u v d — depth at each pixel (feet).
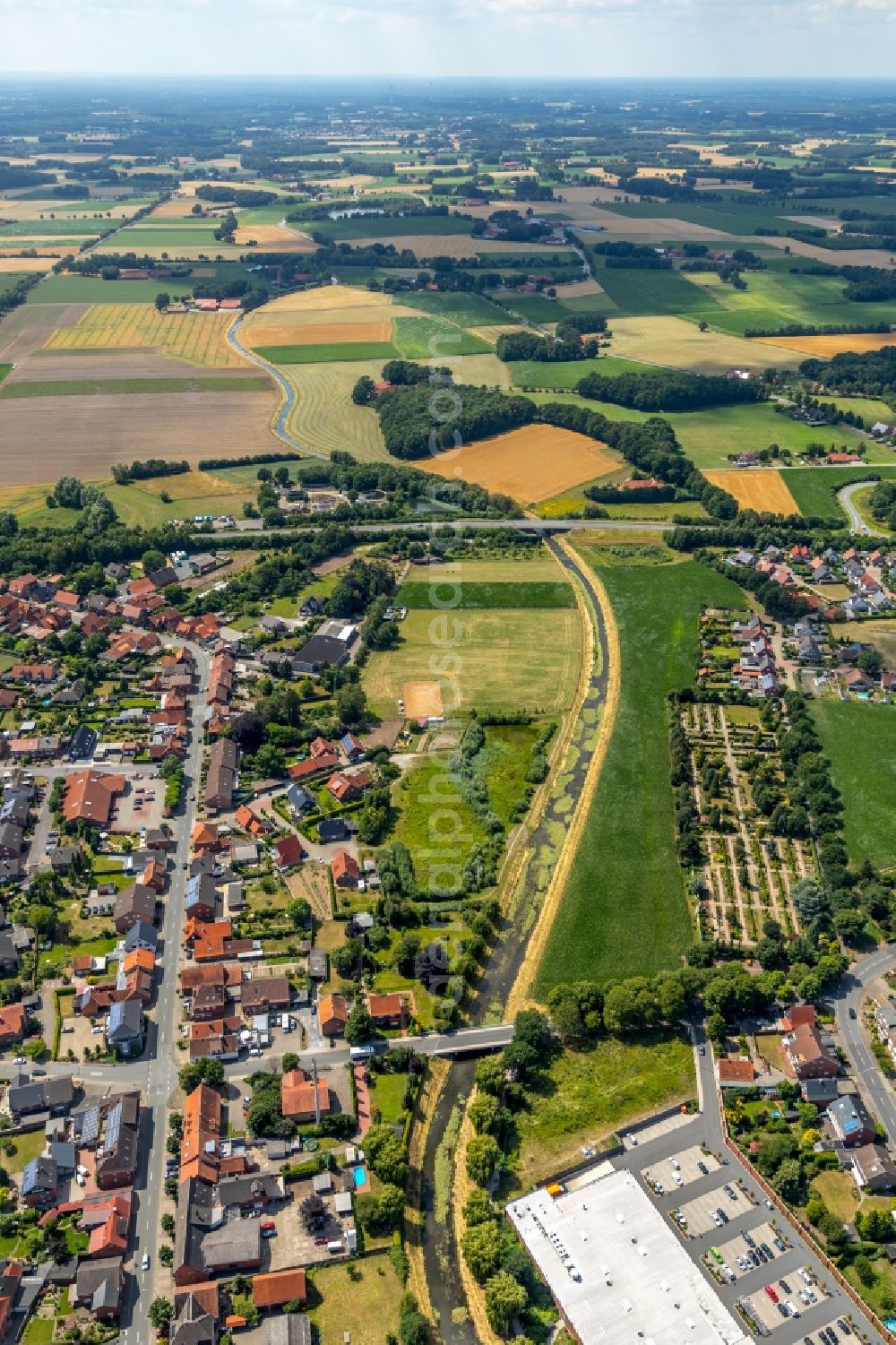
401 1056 577.02
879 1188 524.52
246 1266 477.77
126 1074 574.56
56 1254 481.46
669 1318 462.60
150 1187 516.32
